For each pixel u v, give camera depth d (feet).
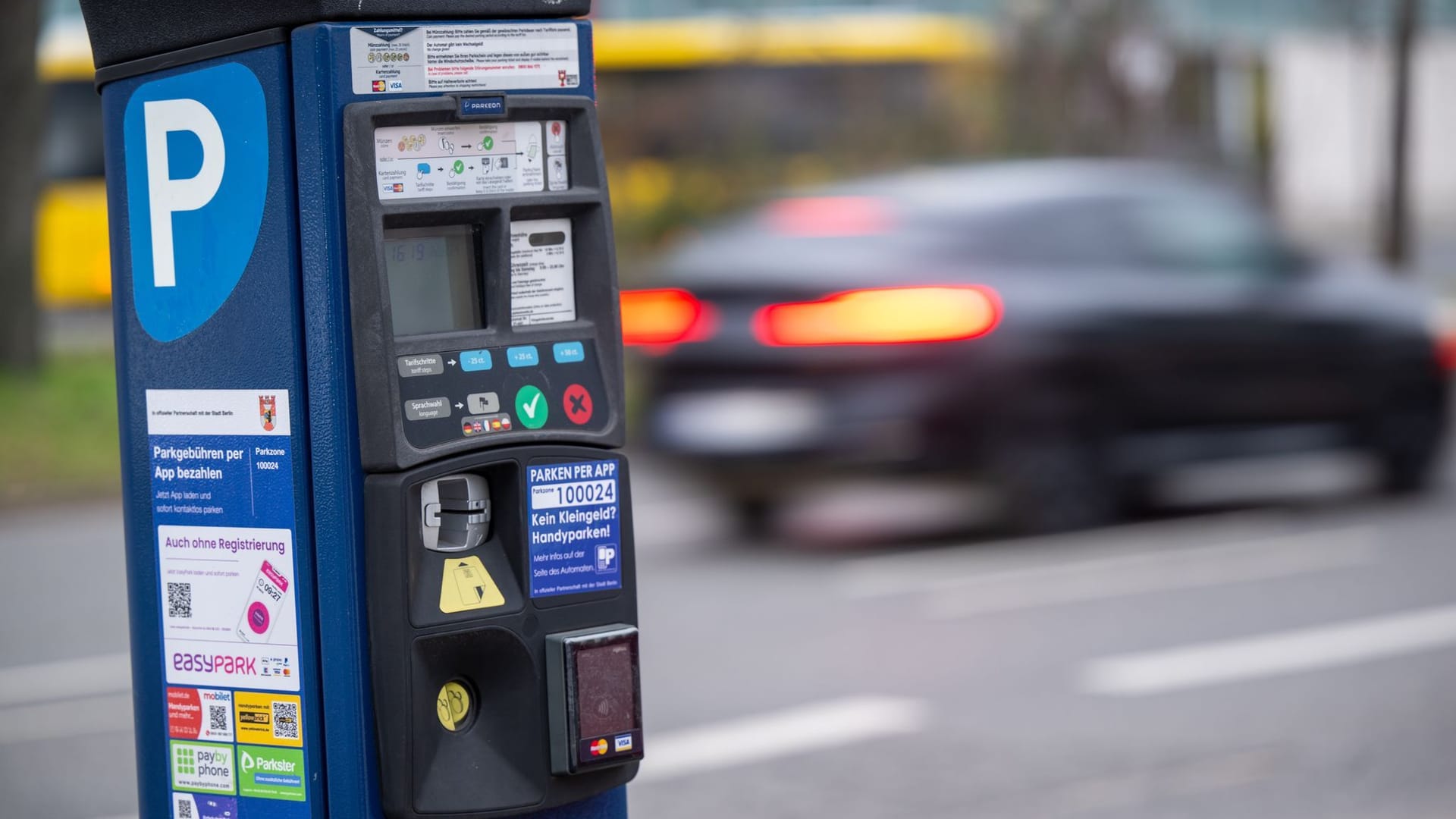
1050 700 38.14
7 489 68.18
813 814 30.96
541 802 16.10
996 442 55.57
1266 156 177.47
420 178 15.40
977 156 145.79
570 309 16.35
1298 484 69.15
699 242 58.90
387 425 15.06
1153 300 59.00
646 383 57.26
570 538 16.15
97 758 34.86
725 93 147.84
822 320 53.98
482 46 15.60
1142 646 42.83
